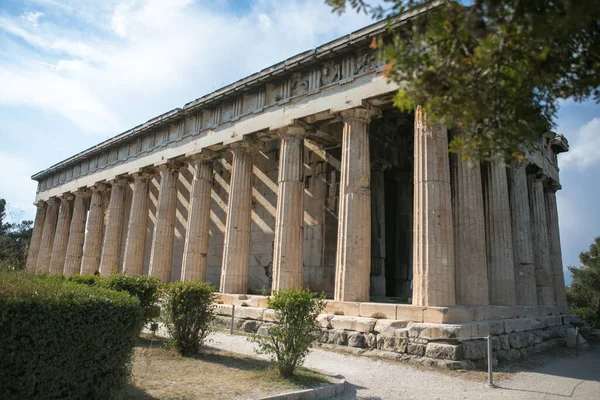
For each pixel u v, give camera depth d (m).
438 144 17.02
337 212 25.50
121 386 8.67
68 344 7.70
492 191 21.31
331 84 21.08
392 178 28.70
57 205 46.62
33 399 7.23
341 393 10.52
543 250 26.28
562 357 17.86
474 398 10.61
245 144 25.33
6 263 11.20
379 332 15.84
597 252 47.09
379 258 25.50
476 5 5.59
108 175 36.53
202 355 13.68
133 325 8.87
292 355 11.20
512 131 6.32
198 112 29.00
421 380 12.23
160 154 31.17
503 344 15.99
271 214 29.25
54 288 8.38
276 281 21.09
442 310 14.94
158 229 29.58
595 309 39.94
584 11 4.76
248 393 9.41
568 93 6.37
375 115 20.53
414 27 6.30
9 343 7.03
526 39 5.87
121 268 39.72
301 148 23.03
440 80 6.06
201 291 14.08
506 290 20.17
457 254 17.88
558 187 30.88
